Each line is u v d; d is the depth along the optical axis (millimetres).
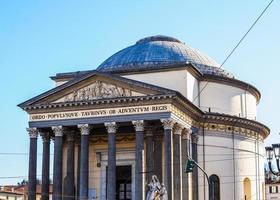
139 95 62312
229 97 76938
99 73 63938
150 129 64562
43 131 67375
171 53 78188
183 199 63156
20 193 118938
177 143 62969
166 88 64250
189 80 70062
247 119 74938
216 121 72125
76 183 68812
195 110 67750
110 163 62031
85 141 63562
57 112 65188
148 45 80625
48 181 66375
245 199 74625
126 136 69938
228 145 73000
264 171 82500
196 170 68625
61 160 64438
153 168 64000
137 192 60344
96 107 63781
